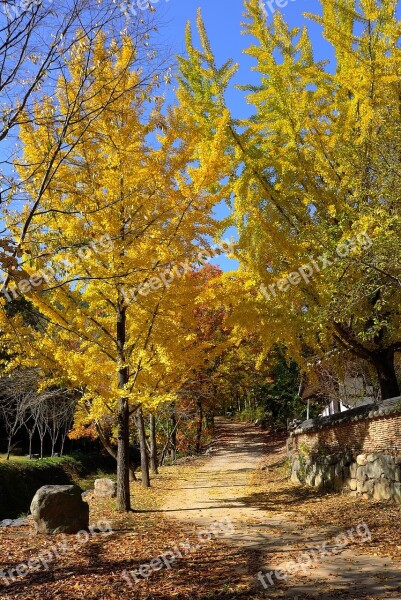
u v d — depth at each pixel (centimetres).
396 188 807
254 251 852
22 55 623
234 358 1827
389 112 868
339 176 900
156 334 953
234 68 832
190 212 839
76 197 820
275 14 837
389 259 789
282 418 3431
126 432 1107
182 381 1066
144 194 870
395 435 980
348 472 1119
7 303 690
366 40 842
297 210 873
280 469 1797
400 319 977
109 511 1084
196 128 856
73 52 682
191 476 1906
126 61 788
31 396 2031
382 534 721
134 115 874
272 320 855
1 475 1881
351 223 870
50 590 539
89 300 962
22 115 676
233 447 3111
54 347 947
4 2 590
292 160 860
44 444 2992
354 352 1084
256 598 508
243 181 829
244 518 966
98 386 1013
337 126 870
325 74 858
